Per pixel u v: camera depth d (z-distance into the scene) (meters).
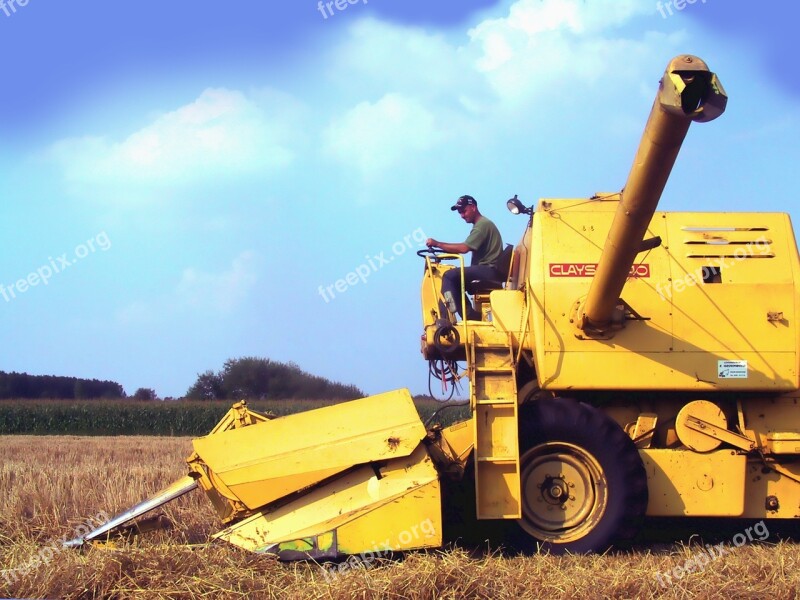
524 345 7.79
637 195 6.05
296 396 37.41
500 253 8.75
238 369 38.53
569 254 7.73
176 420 37.31
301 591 5.88
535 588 5.88
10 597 5.85
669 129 5.53
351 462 6.96
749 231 7.85
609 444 7.30
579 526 7.38
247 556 6.68
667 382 7.55
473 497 7.62
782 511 7.72
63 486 10.50
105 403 39.22
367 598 5.67
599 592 5.76
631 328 7.60
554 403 7.41
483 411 7.35
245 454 7.07
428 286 8.66
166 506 9.16
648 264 7.71
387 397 7.16
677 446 7.89
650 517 8.34
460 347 7.84
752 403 7.84
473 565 6.25
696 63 5.30
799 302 7.66
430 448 7.42
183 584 6.00
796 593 5.77
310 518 6.95
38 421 37.75
